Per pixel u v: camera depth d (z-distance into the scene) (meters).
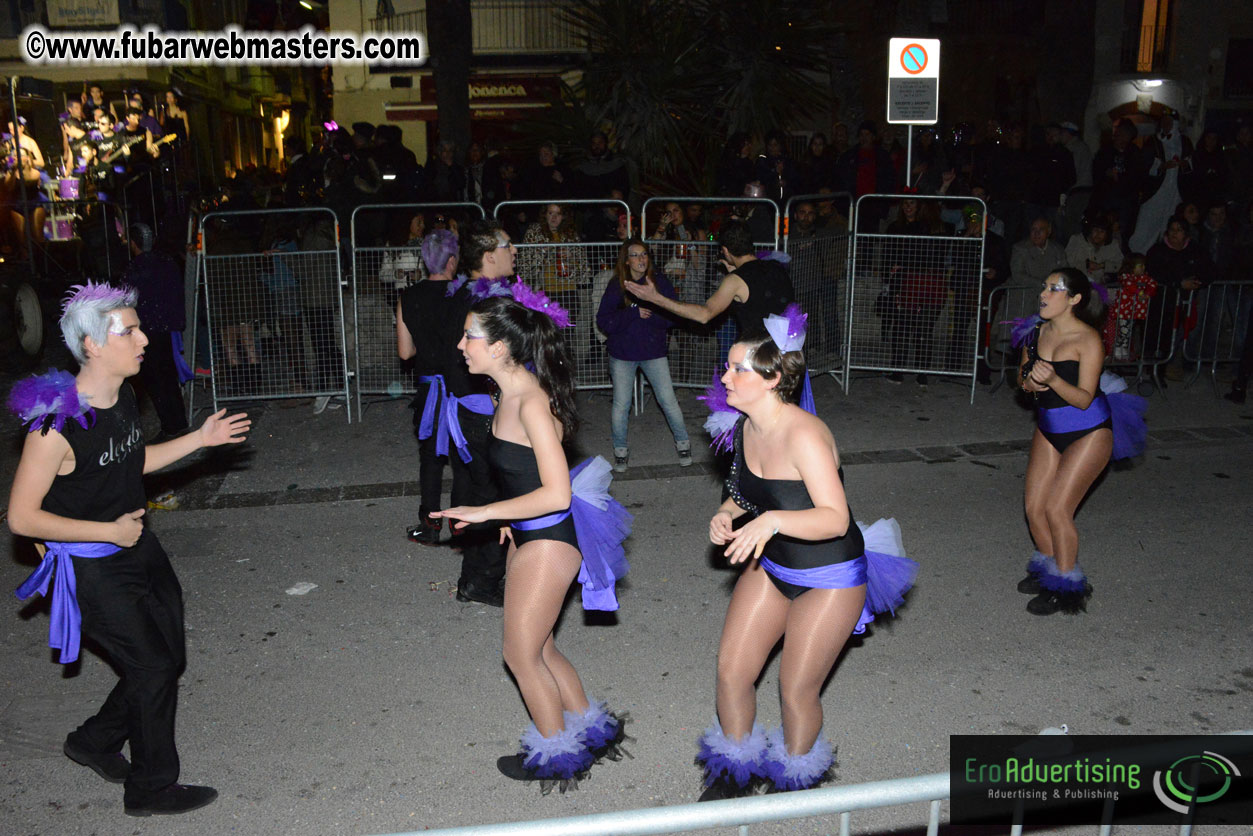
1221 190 12.48
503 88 22.16
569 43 22.30
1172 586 5.27
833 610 3.17
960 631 4.80
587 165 11.59
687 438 7.29
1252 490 6.71
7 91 13.52
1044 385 4.56
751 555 3.39
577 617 5.03
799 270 8.66
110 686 4.44
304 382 8.57
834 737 3.95
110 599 3.27
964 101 21.05
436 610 5.12
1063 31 16.09
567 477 3.30
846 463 7.38
